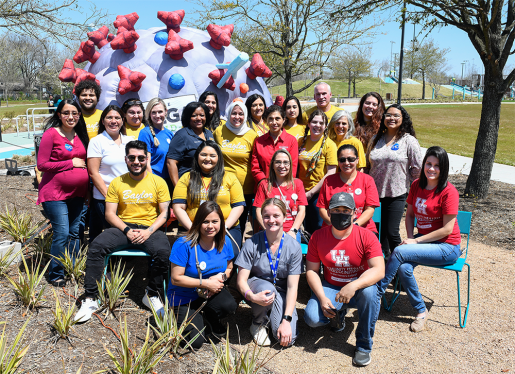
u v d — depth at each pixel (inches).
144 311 152.9
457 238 156.6
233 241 154.9
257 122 203.9
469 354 137.3
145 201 159.2
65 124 159.5
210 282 135.3
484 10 288.7
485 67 323.6
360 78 2364.7
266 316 142.9
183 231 160.9
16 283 149.2
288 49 418.9
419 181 162.2
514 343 142.9
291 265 143.2
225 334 144.2
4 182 340.2
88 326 139.7
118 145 172.1
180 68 231.1
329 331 152.8
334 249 139.2
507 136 860.6
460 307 154.6
